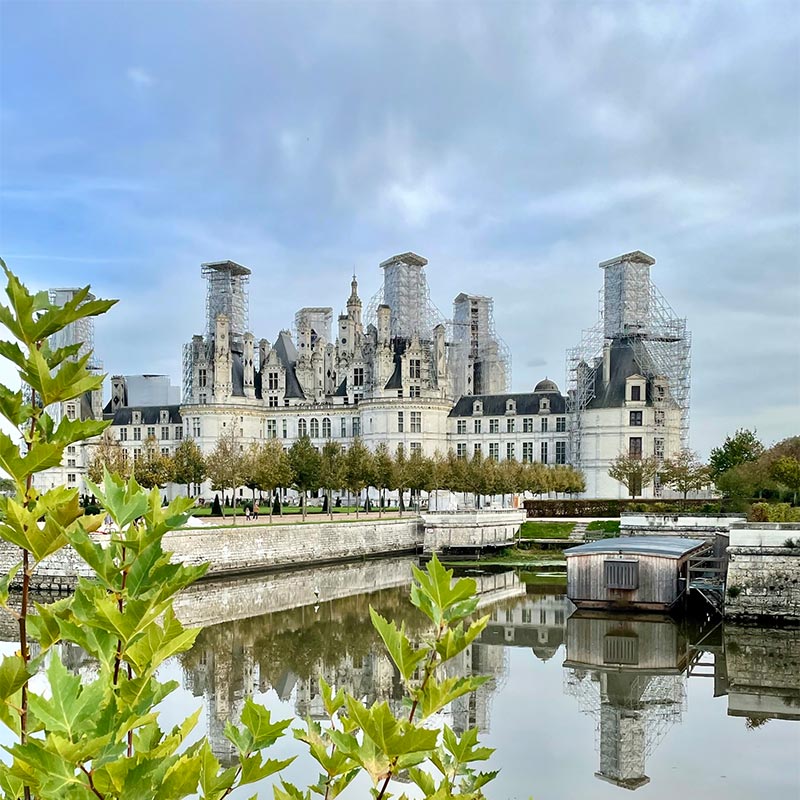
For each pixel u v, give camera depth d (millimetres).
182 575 4324
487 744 27109
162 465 93312
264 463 87062
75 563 52594
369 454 102000
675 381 132625
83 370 4438
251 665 37250
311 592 60250
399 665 4723
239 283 157625
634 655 40344
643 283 136875
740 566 48594
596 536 89250
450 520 89062
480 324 186625
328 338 183125
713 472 111500
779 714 30688
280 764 4660
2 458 4191
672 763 25266
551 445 136875
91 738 3801
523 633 45656
